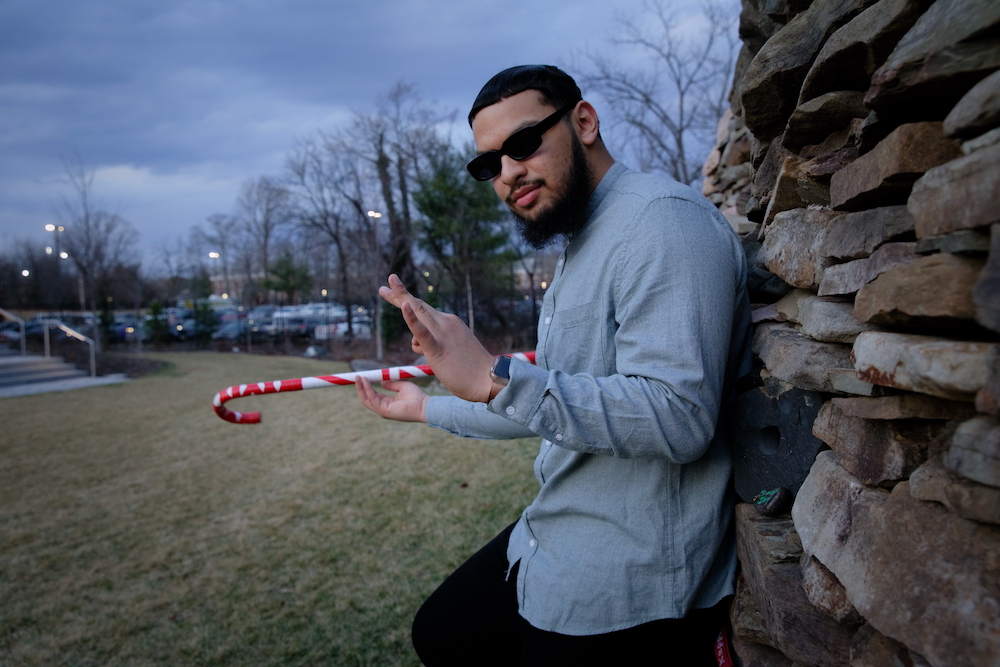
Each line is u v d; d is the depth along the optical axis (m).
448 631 1.48
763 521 1.12
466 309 14.01
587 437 0.98
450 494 3.96
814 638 0.96
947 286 0.68
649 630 1.12
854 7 0.98
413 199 14.19
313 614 2.66
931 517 0.73
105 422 6.98
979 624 0.62
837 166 1.08
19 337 17.17
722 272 1.02
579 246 1.20
